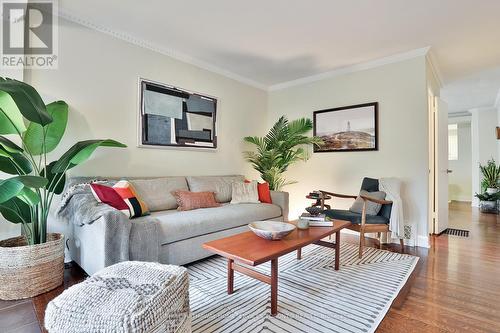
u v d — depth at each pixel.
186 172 3.52
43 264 1.90
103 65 2.75
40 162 2.13
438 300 1.85
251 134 4.51
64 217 2.37
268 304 1.78
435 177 3.75
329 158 4.05
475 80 4.44
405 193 3.35
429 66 3.49
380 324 1.56
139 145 3.01
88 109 2.64
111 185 2.47
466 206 6.52
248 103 4.45
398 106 3.43
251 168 4.50
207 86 3.78
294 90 4.49
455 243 3.30
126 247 1.90
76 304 1.04
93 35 2.69
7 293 1.80
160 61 3.24
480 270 2.41
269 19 2.64
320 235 2.08
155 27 2.79
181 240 2.32
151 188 2.83
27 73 2.31
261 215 3.13
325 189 4.09
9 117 1.84
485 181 5.99
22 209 2.01
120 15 2.56
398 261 2.61
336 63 3.75
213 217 2.61
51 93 2.42
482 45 3.17
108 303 1.04
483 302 1.83
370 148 3.63
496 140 6.15
